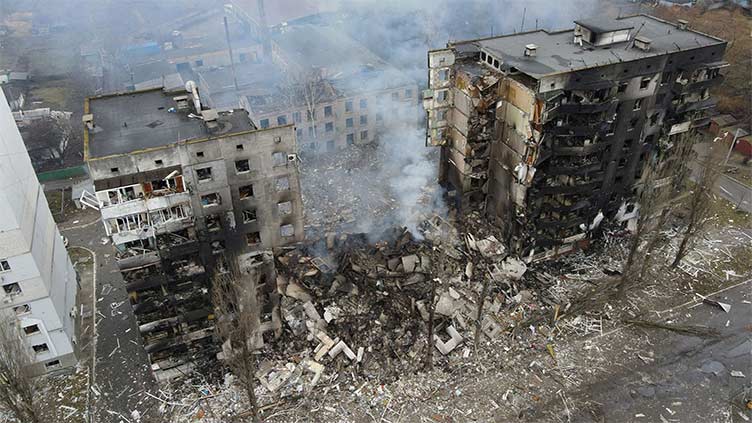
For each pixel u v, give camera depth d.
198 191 40.44
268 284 47.53
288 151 41.62
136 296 42.78
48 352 48.56
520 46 54.94
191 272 43.38
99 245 64.81
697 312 54.97
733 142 72.69
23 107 99.62
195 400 47.16
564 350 51.16
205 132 40.69
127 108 44.84
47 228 50.50
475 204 62.16
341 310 52.22
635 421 45.12
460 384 48.06
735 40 87.00
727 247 62.69
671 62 52.03
